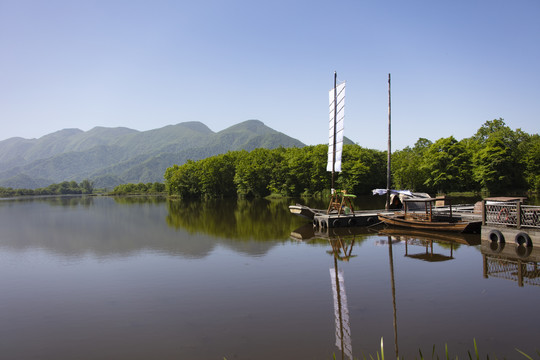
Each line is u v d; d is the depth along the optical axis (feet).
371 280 46.26
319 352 27.94
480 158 207.92
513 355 26.94
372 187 262.26
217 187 328.49
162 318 35.78
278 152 331.36
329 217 94.22
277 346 29.14
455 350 27.78
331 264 55.21
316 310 36.42
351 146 280.72
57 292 45.29
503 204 66.49
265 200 249.14
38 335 32.86
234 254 64.23
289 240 77.71
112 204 247.09
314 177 267.80
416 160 250.37
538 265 51.42
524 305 36.63
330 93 103.81
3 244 81.10
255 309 37.22
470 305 36.88
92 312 38.09
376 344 28.99
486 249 62.54
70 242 82.23
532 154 208.23
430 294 40.47
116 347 30.12
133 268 56.39
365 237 80.12
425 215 90.68
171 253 66.95
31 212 177.68
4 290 46.73
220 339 30.76
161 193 454.81
